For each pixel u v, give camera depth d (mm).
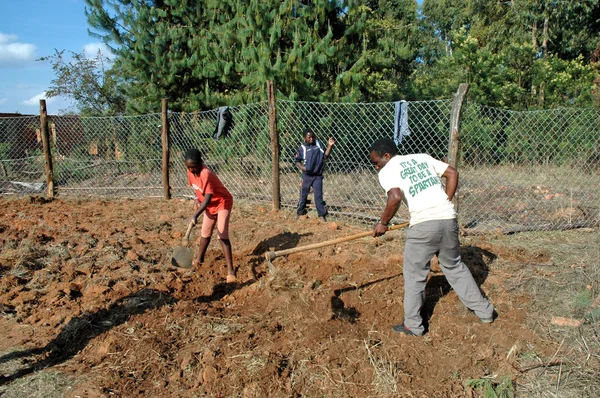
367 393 3150
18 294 4719
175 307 4363
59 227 6996
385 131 9773
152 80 12555
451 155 5988
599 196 8180
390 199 3719
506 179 9688
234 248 6086
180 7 12547
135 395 3188
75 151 12289
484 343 3686
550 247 5578
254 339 3799
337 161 10562
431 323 4062
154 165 10859
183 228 7074
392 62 13477
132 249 6027
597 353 3486
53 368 3502
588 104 13656
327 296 4527
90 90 17672
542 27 20203
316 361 3480
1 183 10977
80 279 5066
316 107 10461
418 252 3752
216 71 11836
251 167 9836
